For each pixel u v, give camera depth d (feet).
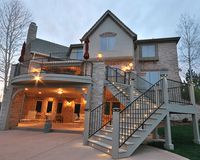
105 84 34.32
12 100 39.91
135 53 54.49
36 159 15.69
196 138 26.07
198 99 51.49
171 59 51.08
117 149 16.99
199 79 71.67
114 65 50.19
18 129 38.58
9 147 20.51
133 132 19.22
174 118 47.21
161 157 17.37
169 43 53.06
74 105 57.57
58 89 39.75
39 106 59.67
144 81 44.27
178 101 25.95
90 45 53.21
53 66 45.75
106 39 52.54
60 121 54.90
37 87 37.88
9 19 58.54
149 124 20.63
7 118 38.52
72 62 43.93
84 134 23.89
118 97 31.76
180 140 27.50
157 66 51.72
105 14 53.62
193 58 57.21
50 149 19.99
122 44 50.37
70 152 18.83
